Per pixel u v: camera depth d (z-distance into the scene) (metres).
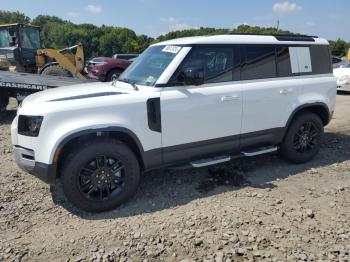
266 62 4.91
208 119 4.44
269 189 4.54
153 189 4.55
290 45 5.14
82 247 3.34
